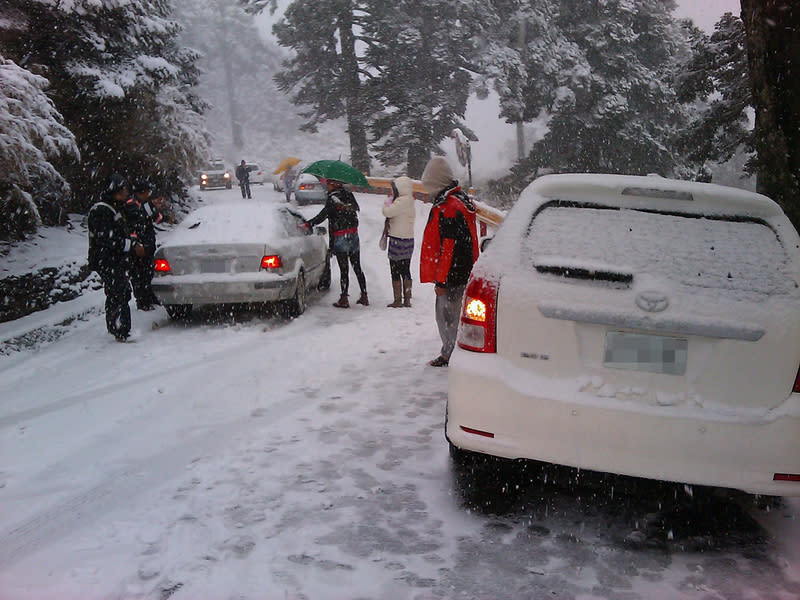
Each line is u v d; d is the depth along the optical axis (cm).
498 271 339
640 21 3719
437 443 454
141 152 1639
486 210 1387
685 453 304
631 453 310
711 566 309
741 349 304
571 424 316
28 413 528
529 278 332
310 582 292
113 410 532
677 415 304
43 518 353
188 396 564
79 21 1500
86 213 1498
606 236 335
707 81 2002
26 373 641
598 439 313
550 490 388
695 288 313
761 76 516
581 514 359
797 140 500
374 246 1666
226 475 405
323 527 340
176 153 1706
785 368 302
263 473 407
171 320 878
